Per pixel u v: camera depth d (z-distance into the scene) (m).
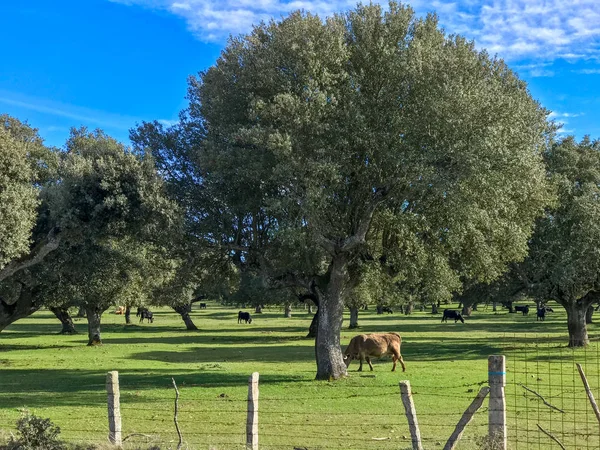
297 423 16.44
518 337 54.94
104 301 48.84
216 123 25.78
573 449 12.77
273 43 24.19
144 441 12.83
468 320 93.56
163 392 23.03
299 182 23.66
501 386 9.88
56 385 26.17
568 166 39.66
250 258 28.31
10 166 24.98
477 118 23.09
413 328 73.06
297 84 23.48
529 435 14.29
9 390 24.59
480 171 22.16
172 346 50.59
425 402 19.84
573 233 37.81
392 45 24.27
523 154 23.16
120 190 25.38
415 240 23.97
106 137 41.56
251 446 10.75
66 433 14.84
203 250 27.72
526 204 26.83
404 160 23.00
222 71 25.34
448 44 25.08
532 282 41.94
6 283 37.97
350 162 24.42
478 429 15.27
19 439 11.66
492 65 26.41
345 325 82.69
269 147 22.16
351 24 25.14
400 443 13.68
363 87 24.39
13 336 64.62
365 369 30.53
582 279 38.28
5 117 32.12
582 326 41.62
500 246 26.23
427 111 22.77
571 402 19.19
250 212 26.53
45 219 29.98
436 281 25.19
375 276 27.86
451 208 23.06
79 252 33.97
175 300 70.94
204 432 15.20
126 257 40.66
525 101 26.66
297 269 27.61
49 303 40.50
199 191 27.20
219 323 91.88
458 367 31.20
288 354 42.56
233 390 23.20
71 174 26.23
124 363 36.62
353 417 17.34
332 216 25.12
